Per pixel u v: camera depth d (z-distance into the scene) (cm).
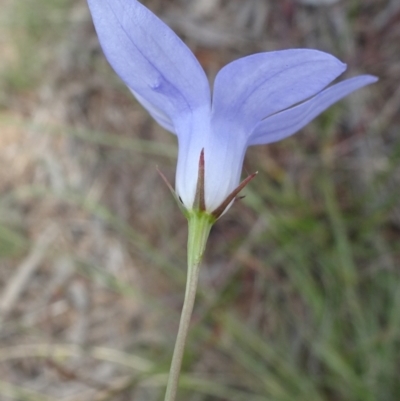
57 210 16
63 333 15
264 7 15
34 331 15
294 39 15
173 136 15
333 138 14
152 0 16
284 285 14
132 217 15
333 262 13
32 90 17
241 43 15
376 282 13
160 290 15
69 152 16
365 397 11
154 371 12
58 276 16
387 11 14
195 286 6
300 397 12
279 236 13
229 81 6
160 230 15
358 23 14
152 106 7
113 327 15
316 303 12
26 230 16
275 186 14
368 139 14
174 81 6
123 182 16
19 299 16
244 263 14
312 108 6
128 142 15
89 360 15
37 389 15
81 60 16
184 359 13
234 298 14
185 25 16
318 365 13
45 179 16
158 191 15
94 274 14
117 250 15
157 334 14
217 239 14
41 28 17
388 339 12
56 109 17
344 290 12
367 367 12
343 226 13
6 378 15
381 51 14
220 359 13
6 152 17
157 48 6
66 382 15
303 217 13
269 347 12
